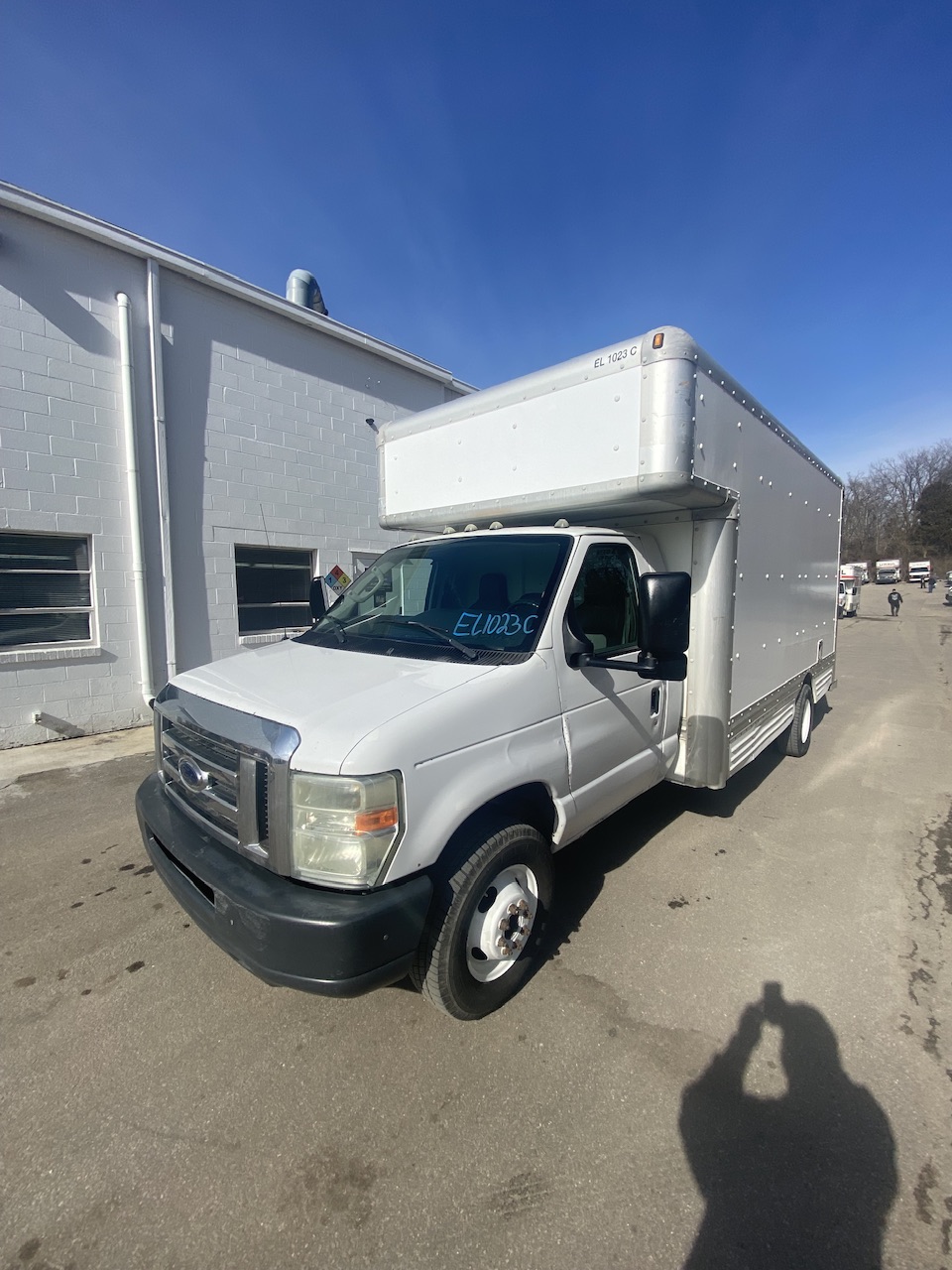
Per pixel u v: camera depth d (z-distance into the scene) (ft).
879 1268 5.52
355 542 33.27
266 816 7.23
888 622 87.71
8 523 21.71
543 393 11.82
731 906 11.61
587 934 10.68
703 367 11.14
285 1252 5.68
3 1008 8.87
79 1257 5.63
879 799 17.34
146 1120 7.04
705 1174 6.39
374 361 33.71
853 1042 8.21
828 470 22.20
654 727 12.26
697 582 12.92
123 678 24.73
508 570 10.69
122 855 13.67
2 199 20.74
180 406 26.00
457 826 7.60
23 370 21.74
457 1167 6.48
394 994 9.20
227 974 9.60
